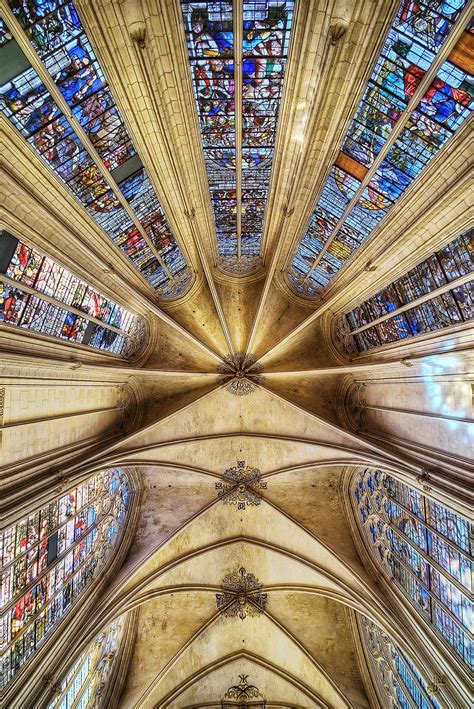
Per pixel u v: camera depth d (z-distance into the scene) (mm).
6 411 10820
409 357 13672
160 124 10516
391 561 16500
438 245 11008
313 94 10141
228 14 9102
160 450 18391
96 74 9273
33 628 12195
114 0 8180
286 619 19172
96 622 14586
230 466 19578
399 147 10352
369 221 12922
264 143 12219
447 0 7578
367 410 17891
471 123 8602
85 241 12047
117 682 17641
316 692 18328
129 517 18828
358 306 16797
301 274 18234
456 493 11367
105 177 11242
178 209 14008
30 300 11344
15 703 10734
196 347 19031
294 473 19578
